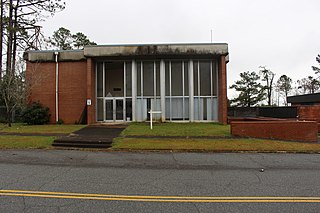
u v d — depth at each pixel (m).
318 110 20.20
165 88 22.27
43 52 22.20
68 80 22.27
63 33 40.12
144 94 22.23
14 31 24.44
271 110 25.53
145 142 11.94
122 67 22.53
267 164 8.12
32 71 21.83
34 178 6.23
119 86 22.45
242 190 5.33
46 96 22.28
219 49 20.66
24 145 11.24
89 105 20.73
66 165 7.83
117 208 4.25
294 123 13.64
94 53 20.84
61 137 12.86
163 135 14.07
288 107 23.30
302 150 10.50
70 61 22.36
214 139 12.93
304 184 5.83
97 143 11.70
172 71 22.34
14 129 16.67
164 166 7.77
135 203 4.50
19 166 7.64
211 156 9.42
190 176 6.56
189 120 22.05
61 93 22.25
